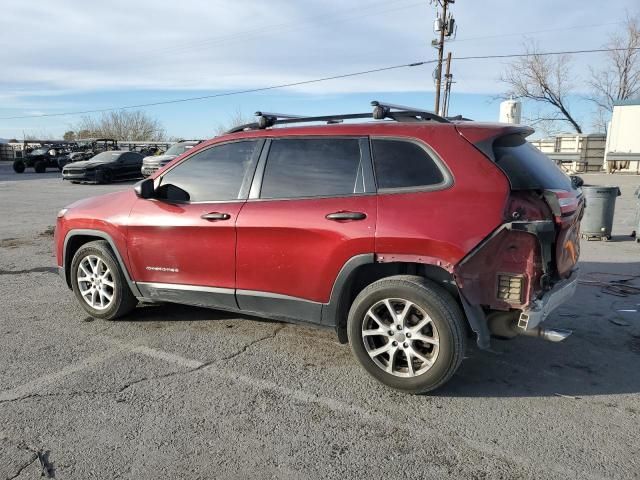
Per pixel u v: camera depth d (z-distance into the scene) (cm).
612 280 655
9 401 347
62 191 2009
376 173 370
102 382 376
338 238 366
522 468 279
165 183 461
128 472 274
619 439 306
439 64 3519
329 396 358
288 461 285
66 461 282
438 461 285
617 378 388
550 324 500
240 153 430
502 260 338
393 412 337
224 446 298
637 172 2480
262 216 399
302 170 398
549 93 4038
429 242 339
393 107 406
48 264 761
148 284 469
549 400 354
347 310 394
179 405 344
